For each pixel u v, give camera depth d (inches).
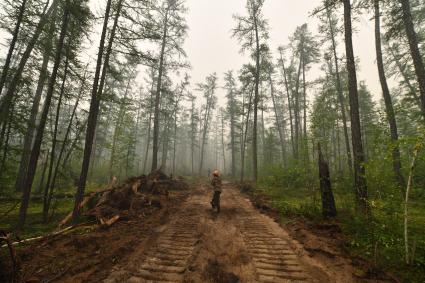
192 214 356.2
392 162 193.6
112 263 178.4
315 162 374.3
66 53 336.8
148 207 375.6
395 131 428.8
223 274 161.8
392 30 392.8
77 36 361.4
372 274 158.6
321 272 164.4
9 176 372.5
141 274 161.8
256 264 179.8
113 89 826.8
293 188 568.4
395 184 197.6
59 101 355.3
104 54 356.5
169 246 216.7
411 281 145.3
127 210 346.6
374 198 210.5
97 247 208.4
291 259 188.2
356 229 229.5
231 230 272.2
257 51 799.1
